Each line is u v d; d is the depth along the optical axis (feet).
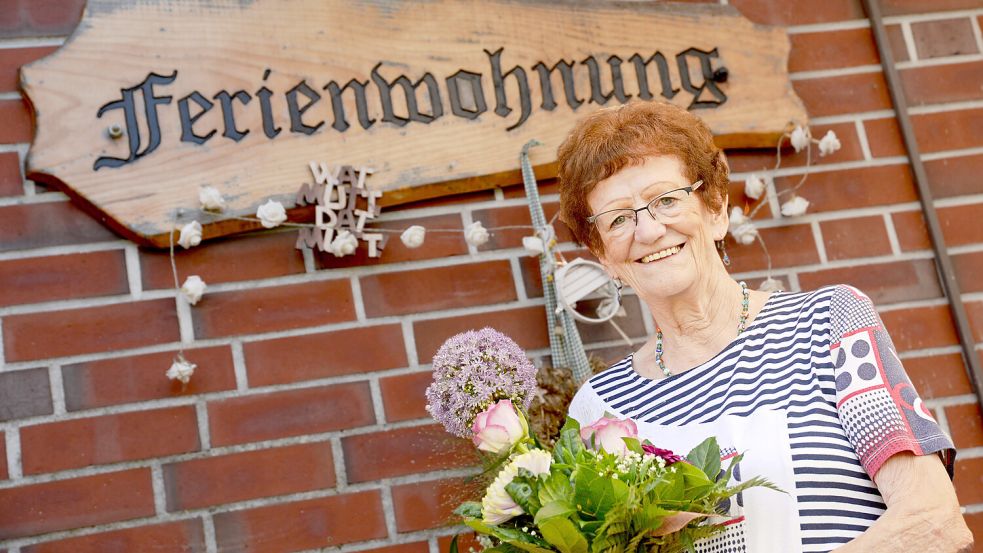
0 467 5.08
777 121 6.14
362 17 5.77
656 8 6.18
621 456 3.58
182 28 5.53
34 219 5.33
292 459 5.37
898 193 6.25
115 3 5.48
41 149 5.26
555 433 5.00
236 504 5.27
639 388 4.50
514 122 5.84
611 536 3.38
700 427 4.10
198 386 5.35
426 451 5.50
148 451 5.23
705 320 4.33
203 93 5.49
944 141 6.38
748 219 6.03
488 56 5.89
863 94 6.39
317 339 5.52
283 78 5.61
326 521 5.34
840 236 6.15
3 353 5.19
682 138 4.25
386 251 5.69
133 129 5.37
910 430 3.67
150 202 5.32
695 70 6.13
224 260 5.50
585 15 6.07
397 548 5.37
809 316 4.11
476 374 4.32
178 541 5.17
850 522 3.71
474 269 5.78
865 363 3.83
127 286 5.37
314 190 5.50
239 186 5.44
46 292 5.28
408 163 5.67
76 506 5.11
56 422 5.17
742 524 3.80
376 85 5.72
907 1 6.50
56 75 5.35
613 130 4.27
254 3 5.65
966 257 6.22
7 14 5.51
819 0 6.50
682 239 4.21
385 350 5.58
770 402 3.96
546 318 5.78
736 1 6.41
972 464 5.88
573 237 4.68
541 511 3.33
